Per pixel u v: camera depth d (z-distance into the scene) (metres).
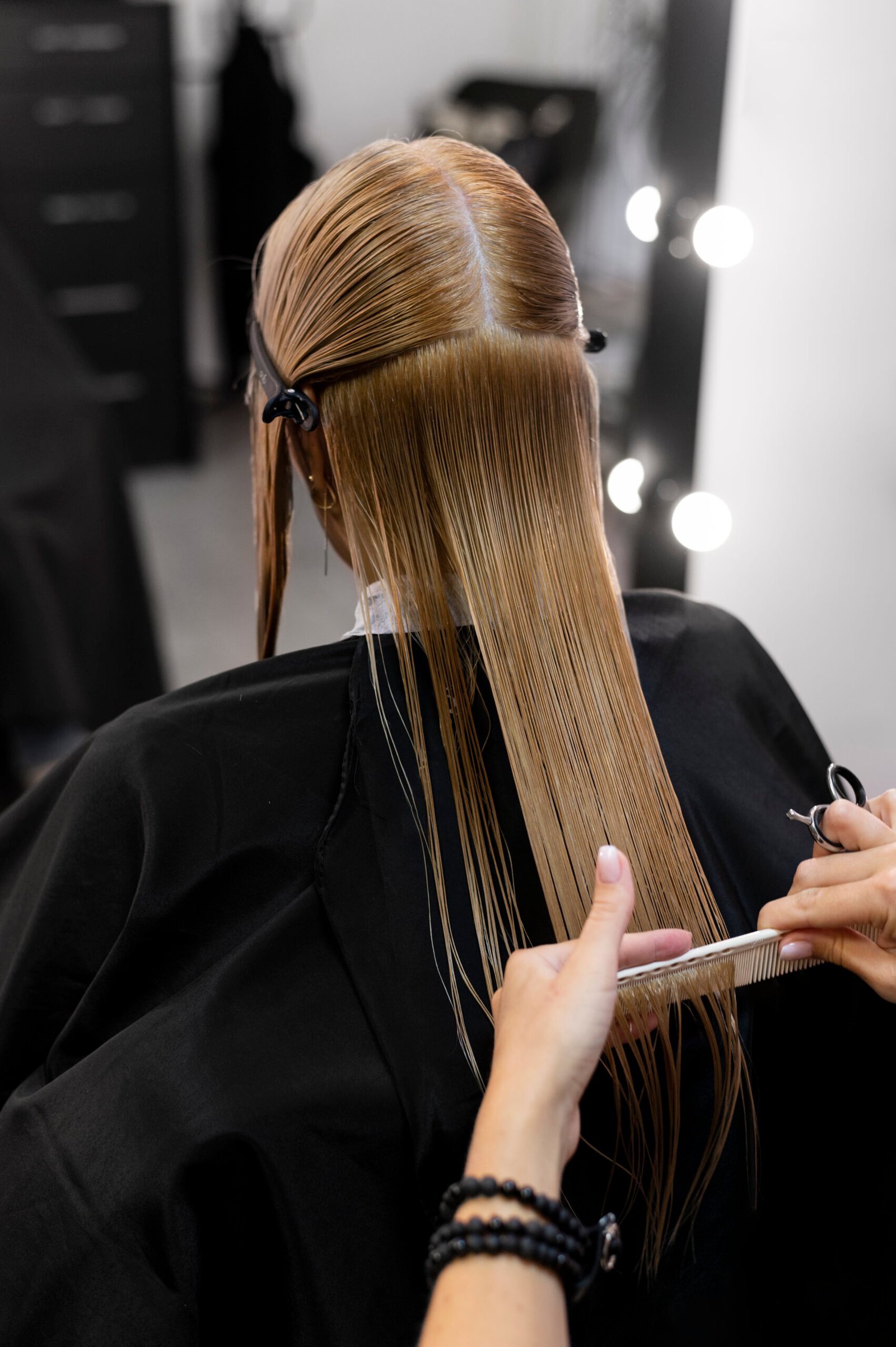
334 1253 0.51
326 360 0.54
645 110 1.86
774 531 1.16
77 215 2.92
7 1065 0.63
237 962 0.53
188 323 3.39
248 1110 0.50
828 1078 0.64
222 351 3.35
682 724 0.65
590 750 0.56
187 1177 0.50
